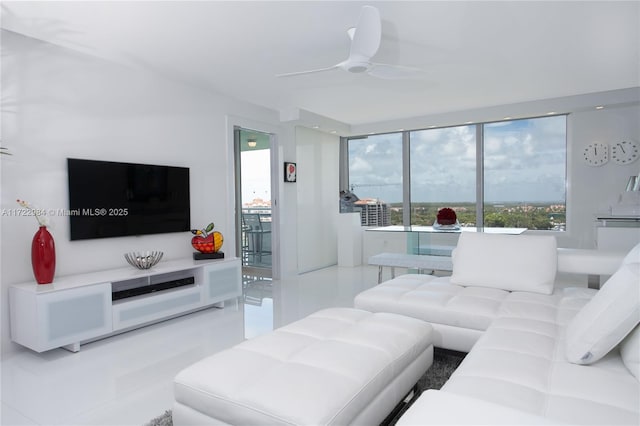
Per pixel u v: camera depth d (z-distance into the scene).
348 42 3.33
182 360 2.81
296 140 6.29
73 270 3.39
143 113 3.95
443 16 2.91
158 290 3.64
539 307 2.33
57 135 3.28
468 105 5.74
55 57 3.27
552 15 2.92
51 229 3.24
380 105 5.65
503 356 1.65
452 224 4.69
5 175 2.98
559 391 1.37
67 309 2.88
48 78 3.22
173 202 4.18
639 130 5.16
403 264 4.20
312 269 6.65
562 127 5.77
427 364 2.13
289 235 6.01
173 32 3.08
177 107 4.30
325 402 1.36
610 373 1.48
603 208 5.38
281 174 5.86
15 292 2.92
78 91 3.42
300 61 3.77
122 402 2.22
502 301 2.55
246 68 3.94
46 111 3.21
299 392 1.41
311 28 3.06
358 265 7.14
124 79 3.78
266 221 6.62
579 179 5.53
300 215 6.39
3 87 2.97
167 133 4.18
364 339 1.91
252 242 6.88
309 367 1.60
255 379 1.54
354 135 7.33
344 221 6.98
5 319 2.96
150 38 3.19
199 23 2.94
